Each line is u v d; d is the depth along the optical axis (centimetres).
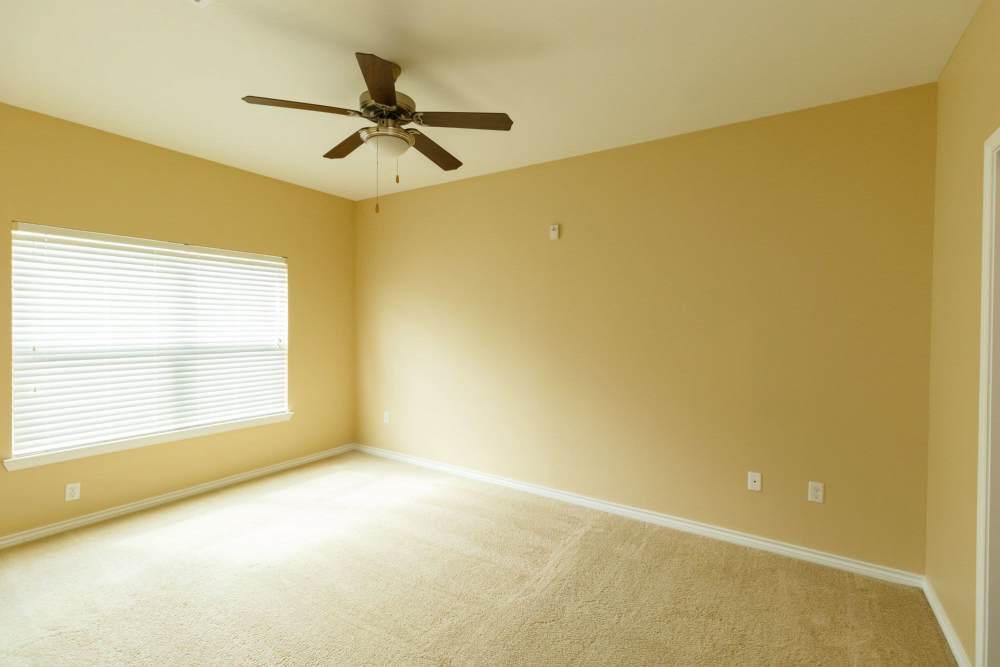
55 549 269
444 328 412
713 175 289
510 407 375
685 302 299
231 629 202
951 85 210
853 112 250
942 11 180
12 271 271
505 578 245
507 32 196
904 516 240
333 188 430
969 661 176
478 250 391
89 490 302
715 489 291
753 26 191
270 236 398
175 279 340
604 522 313
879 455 246
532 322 363
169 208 333
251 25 193
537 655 189
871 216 246
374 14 185
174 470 343
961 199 195
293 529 299
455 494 360
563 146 321
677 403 303
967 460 184
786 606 222
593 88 243
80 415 297
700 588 236
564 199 346
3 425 269
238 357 381
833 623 209
